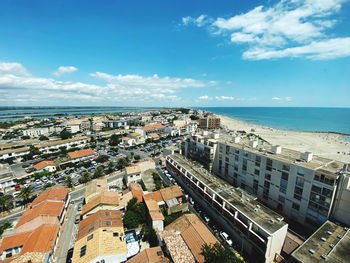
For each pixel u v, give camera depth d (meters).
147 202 53.75
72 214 58.53
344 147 156.88
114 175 87.69
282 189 51.81
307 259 31.47
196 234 39.94
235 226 44.84
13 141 146.50
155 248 37.25
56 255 42.72
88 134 178.25
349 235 36.25
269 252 37.34
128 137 151.12
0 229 50.66
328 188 40.88
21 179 84.56
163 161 100.19
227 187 55.78
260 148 64.62
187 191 70.12
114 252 35.53
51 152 125.88
